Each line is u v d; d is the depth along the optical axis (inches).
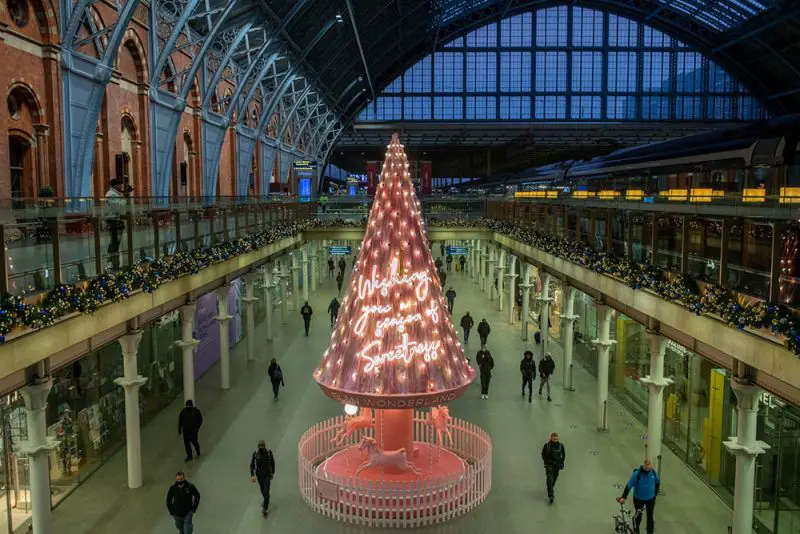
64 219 482.6
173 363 919.7
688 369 702.5
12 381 434.6
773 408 540.1
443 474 614.2
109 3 925.8
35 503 472.4
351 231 1823.3
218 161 1518.2
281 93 1801.2
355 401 583.8
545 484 641.6
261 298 1494.8
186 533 512.4
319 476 576.4
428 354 587.8
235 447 737.6
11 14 740.7
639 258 665.0
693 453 685.9
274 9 1409.9
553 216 1056.2
